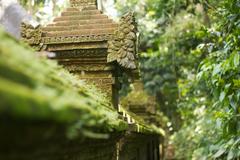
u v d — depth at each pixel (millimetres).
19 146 1098
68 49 4000
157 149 10820
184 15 9875
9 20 6469
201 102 8344
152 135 7656
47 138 1195
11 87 1059
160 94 13109
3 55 1234
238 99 3664
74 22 4141
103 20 4117
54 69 2143
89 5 4223
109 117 2461
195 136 9328
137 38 4141
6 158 1090
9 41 1542
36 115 1059
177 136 11703
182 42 10031
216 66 3666
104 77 4074
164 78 12062
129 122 4152
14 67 1191
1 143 1042
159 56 11070
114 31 3965
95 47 3965
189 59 10102
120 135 3068
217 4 7078
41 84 1301
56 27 4121
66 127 1235
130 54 3902
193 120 10312
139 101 9070
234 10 4266
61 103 1186
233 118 3783
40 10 8406
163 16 9023
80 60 4062
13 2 6613
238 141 3818
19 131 1061
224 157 4855
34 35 4027
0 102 978
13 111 998
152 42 11250
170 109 13109
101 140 2271
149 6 10445
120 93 11367
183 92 7898
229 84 3652
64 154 1651
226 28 4773
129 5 11578
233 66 3543
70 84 2184
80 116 1338
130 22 3934
